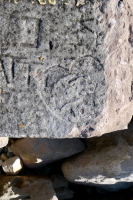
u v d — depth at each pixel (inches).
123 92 46.8
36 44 44.1
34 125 45.2
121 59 45.8
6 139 52.9
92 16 44.1
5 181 54.6
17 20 43.6
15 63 44.3
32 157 55.1
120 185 56.5
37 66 44.4
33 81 44.6
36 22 43.8
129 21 46.0
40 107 45.0
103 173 52.5
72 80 44.8
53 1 43.6
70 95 44.9
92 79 44.9
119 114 47.5
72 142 55.1
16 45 43.9
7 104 44.8
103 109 45.5
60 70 44.6
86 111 45.4
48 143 54.6
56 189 57.2
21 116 45.0
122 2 44.7
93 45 44.5
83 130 46.0
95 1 44.0
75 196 59.0
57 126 45.4
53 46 44.2
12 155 57.0
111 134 55.1
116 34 45.0
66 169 54.9
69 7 43.9
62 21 44.0
